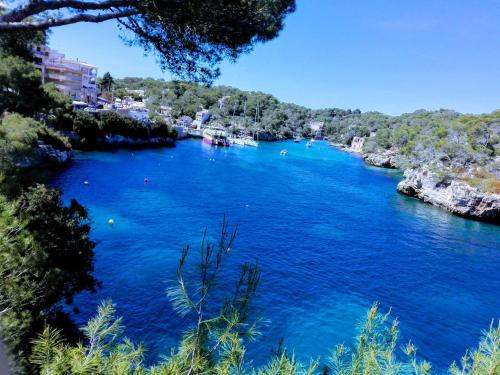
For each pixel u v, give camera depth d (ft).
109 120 223.10
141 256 75.25
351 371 12.23
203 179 174.29
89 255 47.26
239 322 11.96
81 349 10.80
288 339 53.47
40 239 36.78
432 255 105.19
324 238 107.55
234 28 28.35
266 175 212.64
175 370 10.62
